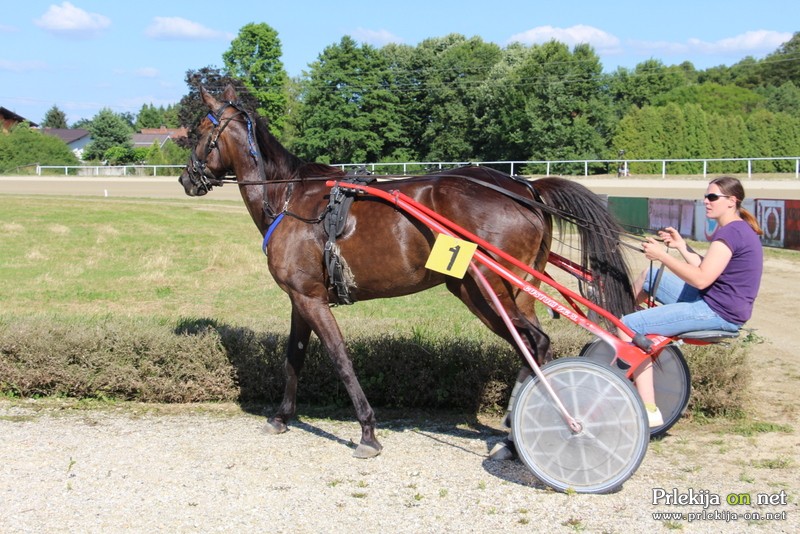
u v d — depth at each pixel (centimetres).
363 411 456
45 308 982
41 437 486
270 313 975
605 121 4288
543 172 3656
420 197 446
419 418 545
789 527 352
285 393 507
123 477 416
